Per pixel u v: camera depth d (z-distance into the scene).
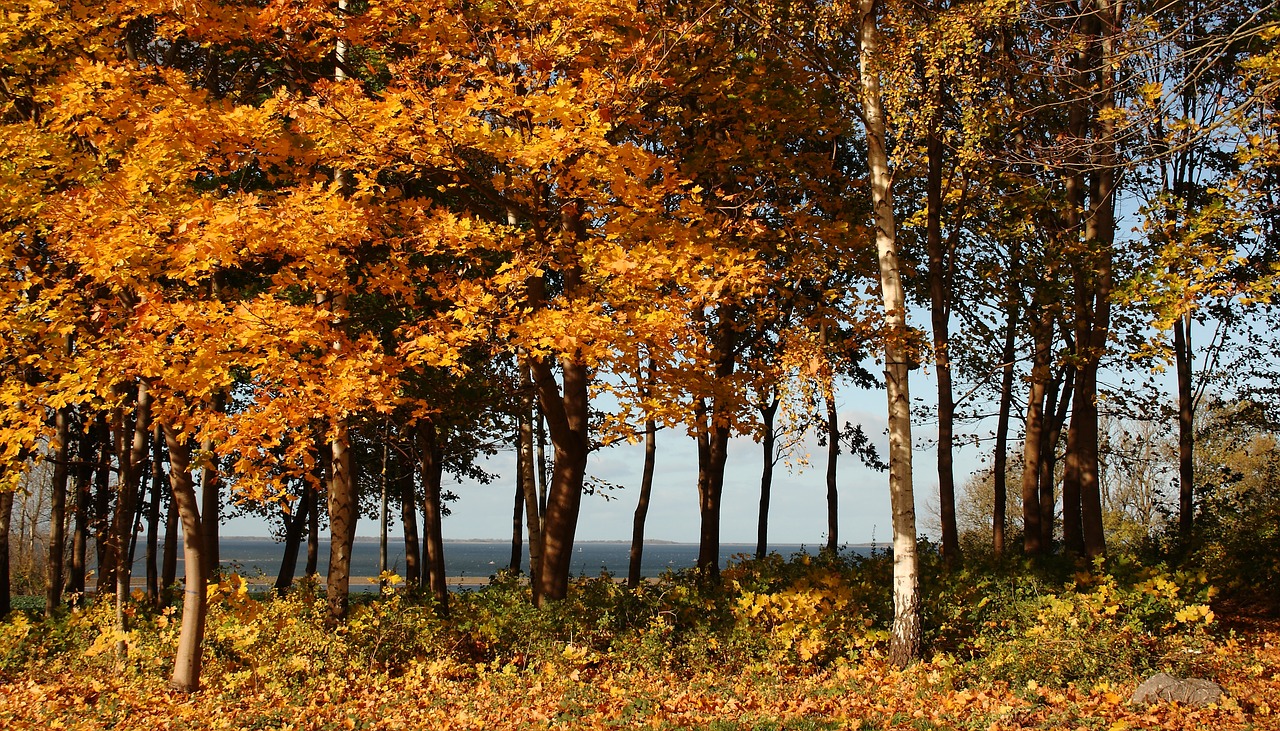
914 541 9.62
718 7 9.85
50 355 7.83
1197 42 8.71
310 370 7.93
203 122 7.87
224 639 9.74
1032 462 14.88
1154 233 11.56
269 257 8.51
